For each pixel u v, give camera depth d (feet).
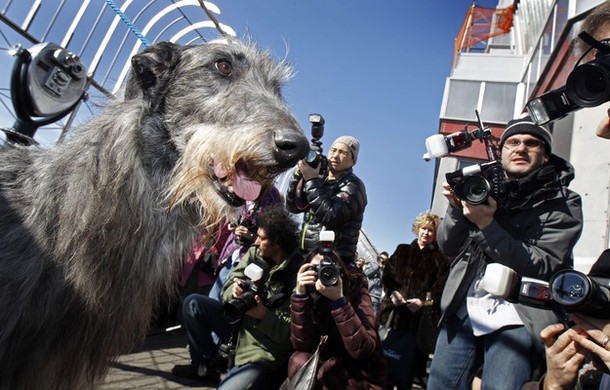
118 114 7.50
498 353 9.01
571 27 24.43
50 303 6.42
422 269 16.16
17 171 7.32
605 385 5.45
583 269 19.03
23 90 10.15
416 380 18.15
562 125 21.98
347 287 10.48
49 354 6.46
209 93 8.25
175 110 8.09
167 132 7.98
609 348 5.24
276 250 11.62
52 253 6.51
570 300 5.24
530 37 51.90
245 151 7.47
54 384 6.59
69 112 11.37
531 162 9.64
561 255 8.82
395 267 16.70
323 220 10.75
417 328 15.81
